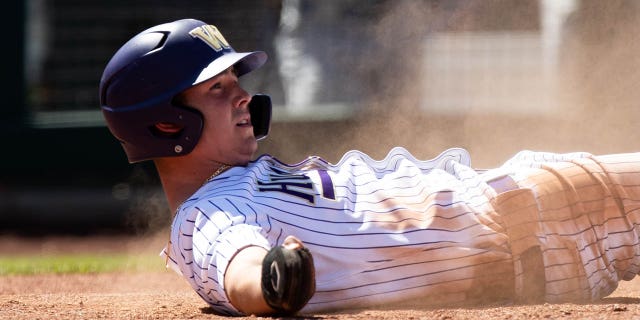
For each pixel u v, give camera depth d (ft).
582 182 39.58
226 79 39.19
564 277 38.29
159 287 66.23
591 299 39.45
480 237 37.42
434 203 37.32
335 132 156.66
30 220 163.32
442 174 39.19
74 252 133.80
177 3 183.11
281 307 30.94
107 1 185.68
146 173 163.53
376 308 36.76
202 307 42.65
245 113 39.52
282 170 39.29
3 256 129.08
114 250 135.64
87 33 185.26
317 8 170.09
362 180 38.09
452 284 37.17
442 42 163.84
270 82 167.94
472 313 34.99
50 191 164.04
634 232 40.29
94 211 163.12
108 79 39.45
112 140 162.61
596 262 39.22
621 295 46.62
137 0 184.85
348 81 164.96
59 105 180.45
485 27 163.84
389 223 36.78
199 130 38.40
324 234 35.96
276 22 173.99
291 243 31.14
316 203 36.37
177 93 38.11
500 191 38.73
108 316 39.09
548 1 156.25
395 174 38.96
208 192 36.73
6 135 162.61
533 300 38.32
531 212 37.78
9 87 166.91
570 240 38.45
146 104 38.42
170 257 39.17
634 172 40.55
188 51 38.65
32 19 183.73
